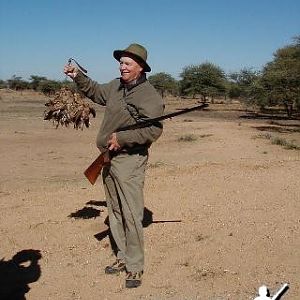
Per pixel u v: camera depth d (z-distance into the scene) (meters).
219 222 6.57
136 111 4.71
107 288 4.95
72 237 6.30
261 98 37.88
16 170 14.36
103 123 4.92
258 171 9.39
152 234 6.25
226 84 70.44
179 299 4.66
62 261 5.62
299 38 36.00
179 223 6.59
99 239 6.20
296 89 36.28
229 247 5.73
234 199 7.56
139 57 4.67
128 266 4.99
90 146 20.52
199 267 5.28
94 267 5.43
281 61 37.31
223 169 9.67
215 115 46.84
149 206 7.36
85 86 5.02
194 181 8.70
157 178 9.06
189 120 38.44
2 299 4.82
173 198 7.71
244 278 5.00
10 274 5.35
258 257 5.45
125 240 5.28
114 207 5.21
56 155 17.77
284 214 6.79
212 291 4.78
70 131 26.42
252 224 6.43
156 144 21.33
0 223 6.93
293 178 8.73
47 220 6.97
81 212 7.28
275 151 18.89
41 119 34.78
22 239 6.29
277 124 34.56
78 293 4.89
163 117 4.70
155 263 5.41
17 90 96.06
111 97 4.87
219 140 22.25
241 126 31.38
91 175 5.11
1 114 40.16
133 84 4.74
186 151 18.97
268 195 7.71
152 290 4.85
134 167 4.88
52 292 4.93
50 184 11.69
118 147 4.75
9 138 22.86
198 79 69.88
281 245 5.72
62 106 5.90
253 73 50.34
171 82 88.38
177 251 5.70
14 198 8.42
